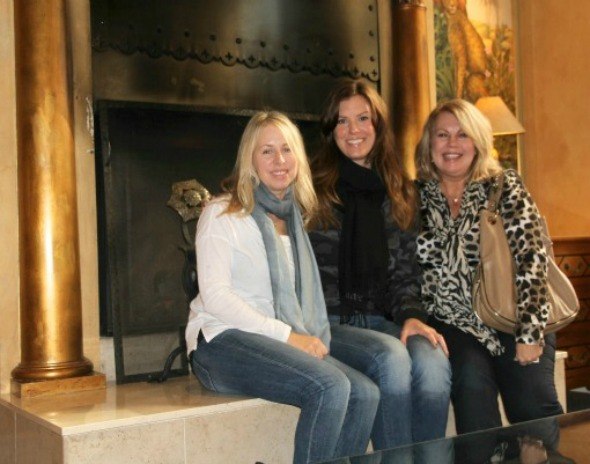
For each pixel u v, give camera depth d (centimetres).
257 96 458
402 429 293
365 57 502
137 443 288
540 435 243
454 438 240
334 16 490
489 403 303
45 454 292
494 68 593
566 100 600
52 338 361
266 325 291
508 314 305
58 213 363
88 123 400
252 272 305
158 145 415
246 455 309
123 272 397
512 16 610
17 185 372
